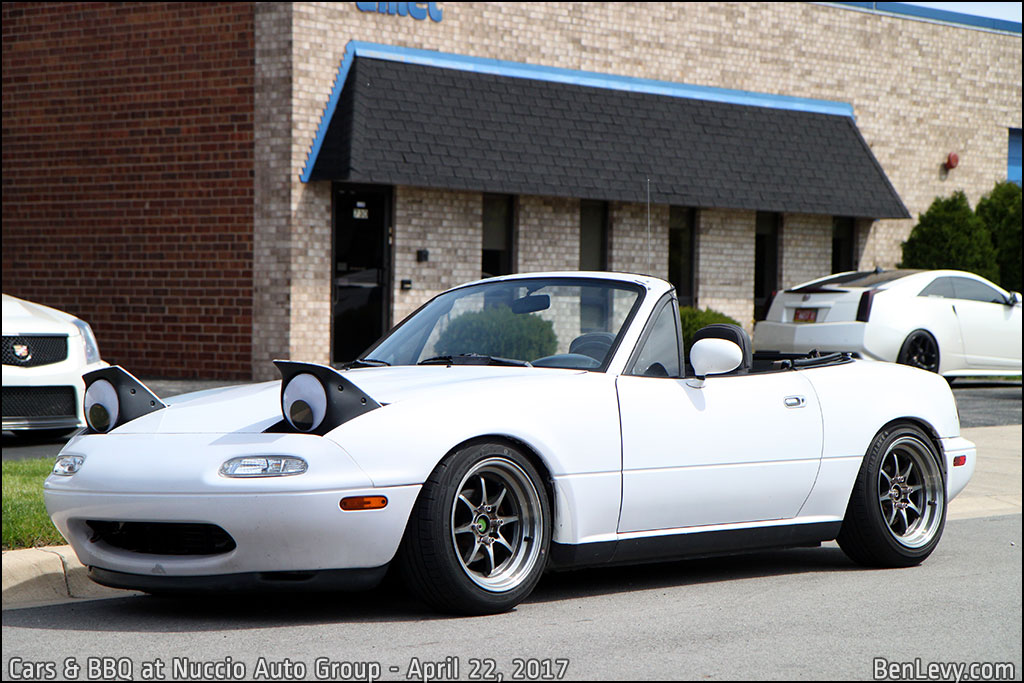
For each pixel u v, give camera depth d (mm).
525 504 5312
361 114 16031
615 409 5586
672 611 5434
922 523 6773
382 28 16688
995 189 22250
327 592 5746
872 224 21844
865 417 6492
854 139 21125
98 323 17422
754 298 20812
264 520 4777
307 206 16156
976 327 15977
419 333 6379
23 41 17703
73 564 5953
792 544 6332
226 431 5055
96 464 5059
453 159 16438
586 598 5695
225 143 16422
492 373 5727
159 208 16922
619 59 18891
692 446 5797
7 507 6738
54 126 17578
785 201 19516
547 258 18406
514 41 17859
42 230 17766
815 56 21047
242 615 5281
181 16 16578
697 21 19641
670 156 18578
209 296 16641
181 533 5031
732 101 19969
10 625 5141
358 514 4848
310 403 4922
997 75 23469
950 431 6918
